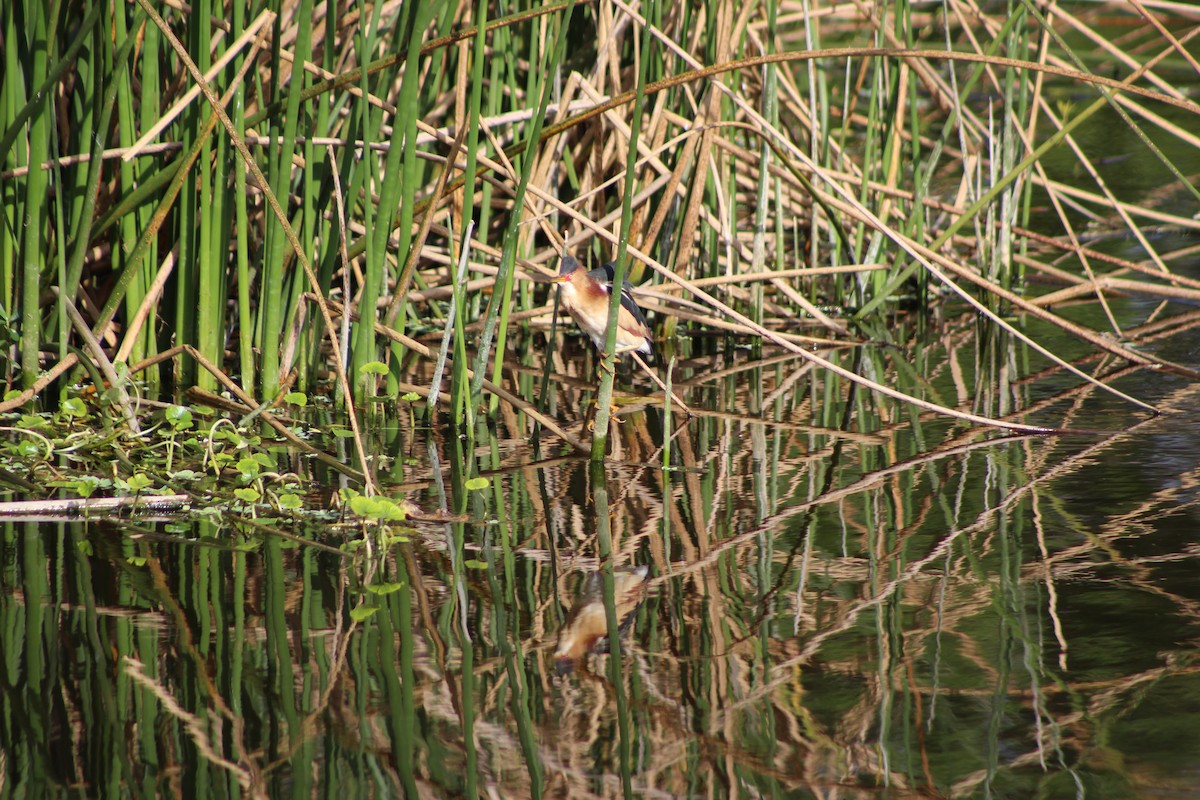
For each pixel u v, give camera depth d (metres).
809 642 6.05
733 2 13.99
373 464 9.21
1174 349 12.65
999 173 15.88
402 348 11.20
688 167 14.44
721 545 7.43
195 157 10.14
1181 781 4.76
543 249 15.38
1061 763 4.91
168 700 5.41
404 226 10.91
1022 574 6.88
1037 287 15.98
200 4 10.33
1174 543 7.28
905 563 7.08
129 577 6.81
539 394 11.76
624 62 14.91
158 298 11.70
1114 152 22.11
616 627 6.21
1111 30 29.47
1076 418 10.28
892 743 5.10
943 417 10.59
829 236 16.56
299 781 4.79
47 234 11.33
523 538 7.56
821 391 11.76
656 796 4.71
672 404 11.22
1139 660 5.80
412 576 6.88
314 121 11.12
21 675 5.61
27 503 7.89
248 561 7.09
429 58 13.67
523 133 13.67
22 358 10.73
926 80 18.14
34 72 10.19
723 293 14.52
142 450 9.40
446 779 4.81
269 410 10.54
